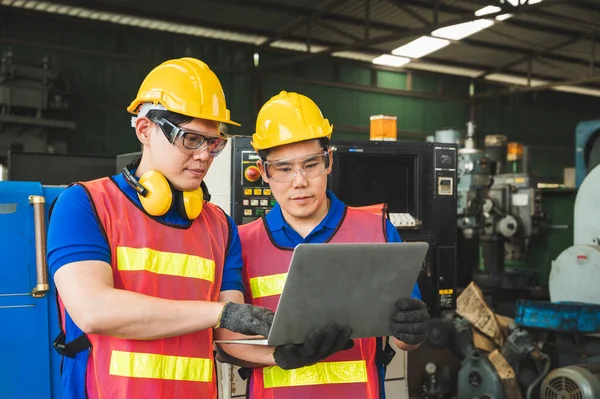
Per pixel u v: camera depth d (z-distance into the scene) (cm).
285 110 173
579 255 396
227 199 295
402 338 143
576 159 536
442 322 362
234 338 162
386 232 187
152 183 144
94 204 141
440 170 326
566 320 367
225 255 162
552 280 414
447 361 398
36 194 233
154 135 145
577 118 1564
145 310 130
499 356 364
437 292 326
